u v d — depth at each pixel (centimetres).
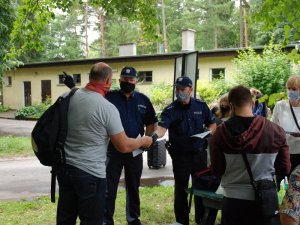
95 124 318
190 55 584
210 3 4788
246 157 265
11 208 583
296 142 445
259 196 262
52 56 5006
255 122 268
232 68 2128
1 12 1576
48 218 536
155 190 688
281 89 1551
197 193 429
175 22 5009
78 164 319
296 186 216
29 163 1050
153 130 487
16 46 855
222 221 287
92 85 331
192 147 454
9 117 2647
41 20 714
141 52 5178
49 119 325
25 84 3209
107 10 706
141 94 484
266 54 1661
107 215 452
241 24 4119
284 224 216
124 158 461
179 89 452
